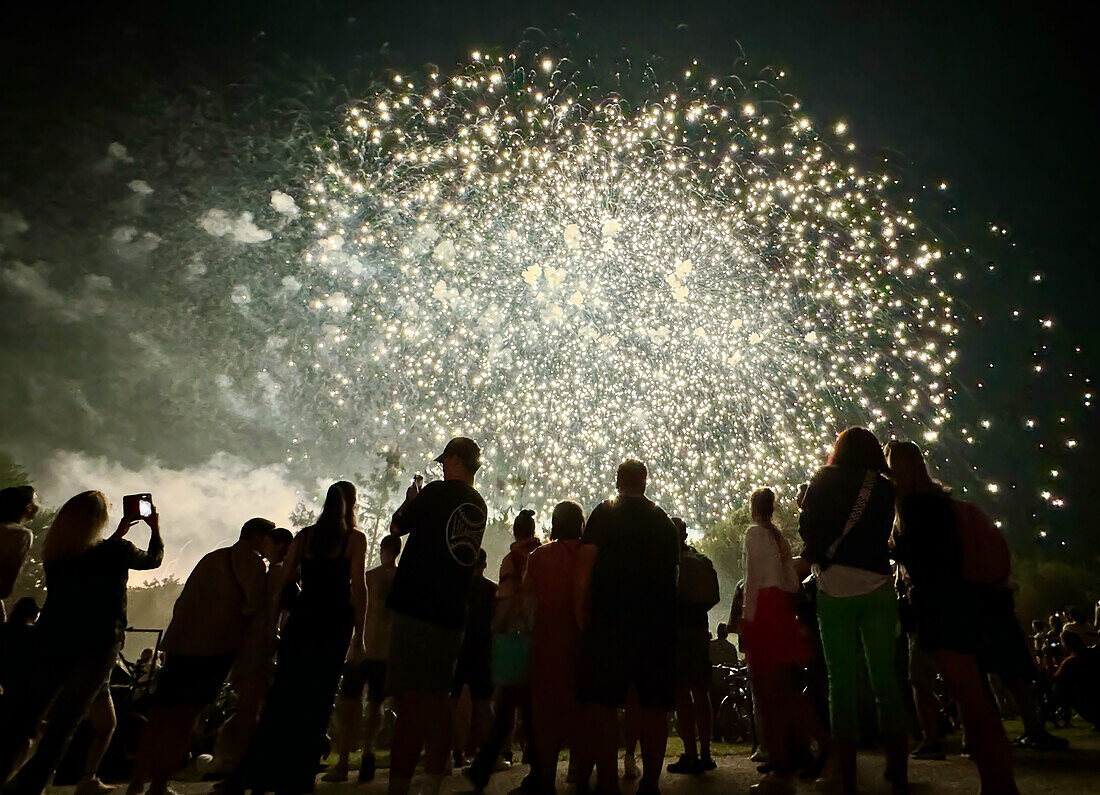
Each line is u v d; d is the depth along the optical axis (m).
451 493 3.90
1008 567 3.68
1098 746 6.11
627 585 3.79
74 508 3.89
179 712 4.00
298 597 3.94
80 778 4.97
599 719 3.62
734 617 5.75
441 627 3.62
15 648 4.23
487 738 4.69
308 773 3.57
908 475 3.90
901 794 3.61
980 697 3.21
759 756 5.84
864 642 3.74
